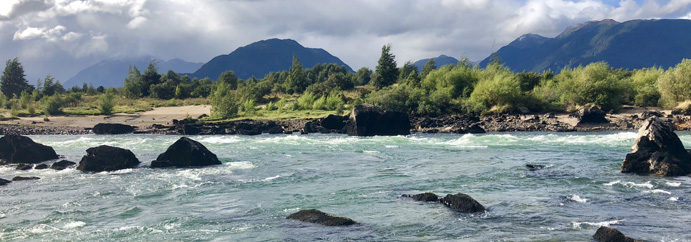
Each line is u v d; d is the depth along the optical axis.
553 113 68.50
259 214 17.03
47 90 133.25
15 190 21.81
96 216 17.06
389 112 52.69
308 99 88.69
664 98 68.81
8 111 92.75
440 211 17.05
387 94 74.50
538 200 18.58
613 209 17.02
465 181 22.92
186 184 22.98
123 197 20.19
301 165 29.25
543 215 16.28
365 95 94.81
